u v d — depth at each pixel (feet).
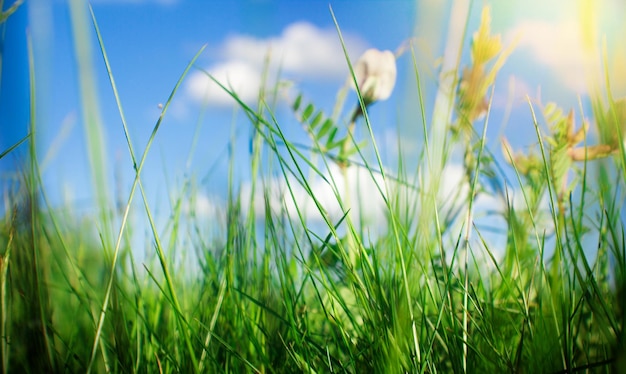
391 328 0.70
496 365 0.71
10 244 0.74
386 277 0.74
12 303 0.74
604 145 0.60
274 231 0.82
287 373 0.79
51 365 0.74
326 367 0.82
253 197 0.84
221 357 0.82
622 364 0.58
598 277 0.71
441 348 0.81
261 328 0.79
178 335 0.82
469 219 0.73
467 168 0.90
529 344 0.74
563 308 0.67
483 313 0.76
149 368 0.79
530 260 0.85
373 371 0.74
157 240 0.74
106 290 0.71
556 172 0.87
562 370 0.65
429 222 0.69
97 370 0.76
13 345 0.74
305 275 0.82
